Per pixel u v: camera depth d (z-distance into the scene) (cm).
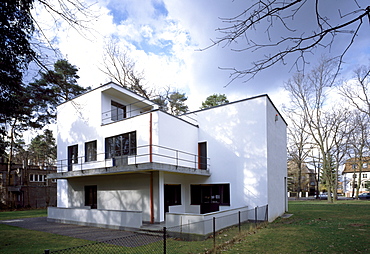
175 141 1551
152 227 1227
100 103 1791
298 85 3081
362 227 1168
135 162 1492
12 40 765
